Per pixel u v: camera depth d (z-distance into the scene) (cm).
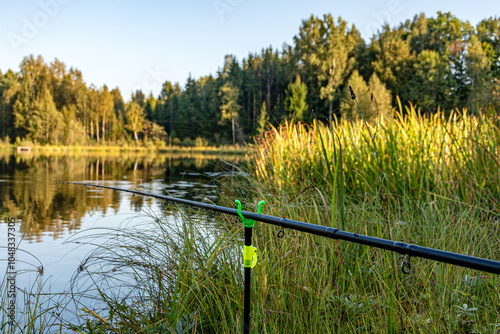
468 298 229
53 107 5381
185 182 1171
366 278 253
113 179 1268
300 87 4284
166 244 287
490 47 4828
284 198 336
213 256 255
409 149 450
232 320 221
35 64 6334
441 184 384
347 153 464
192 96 7256
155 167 1939
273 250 269
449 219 303
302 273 248
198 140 5909
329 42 5144
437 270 235
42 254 426
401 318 206
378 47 5188
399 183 407
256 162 562
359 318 226
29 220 601
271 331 215
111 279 334
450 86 4091
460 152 412
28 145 4991
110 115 7000
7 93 5997
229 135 5688
